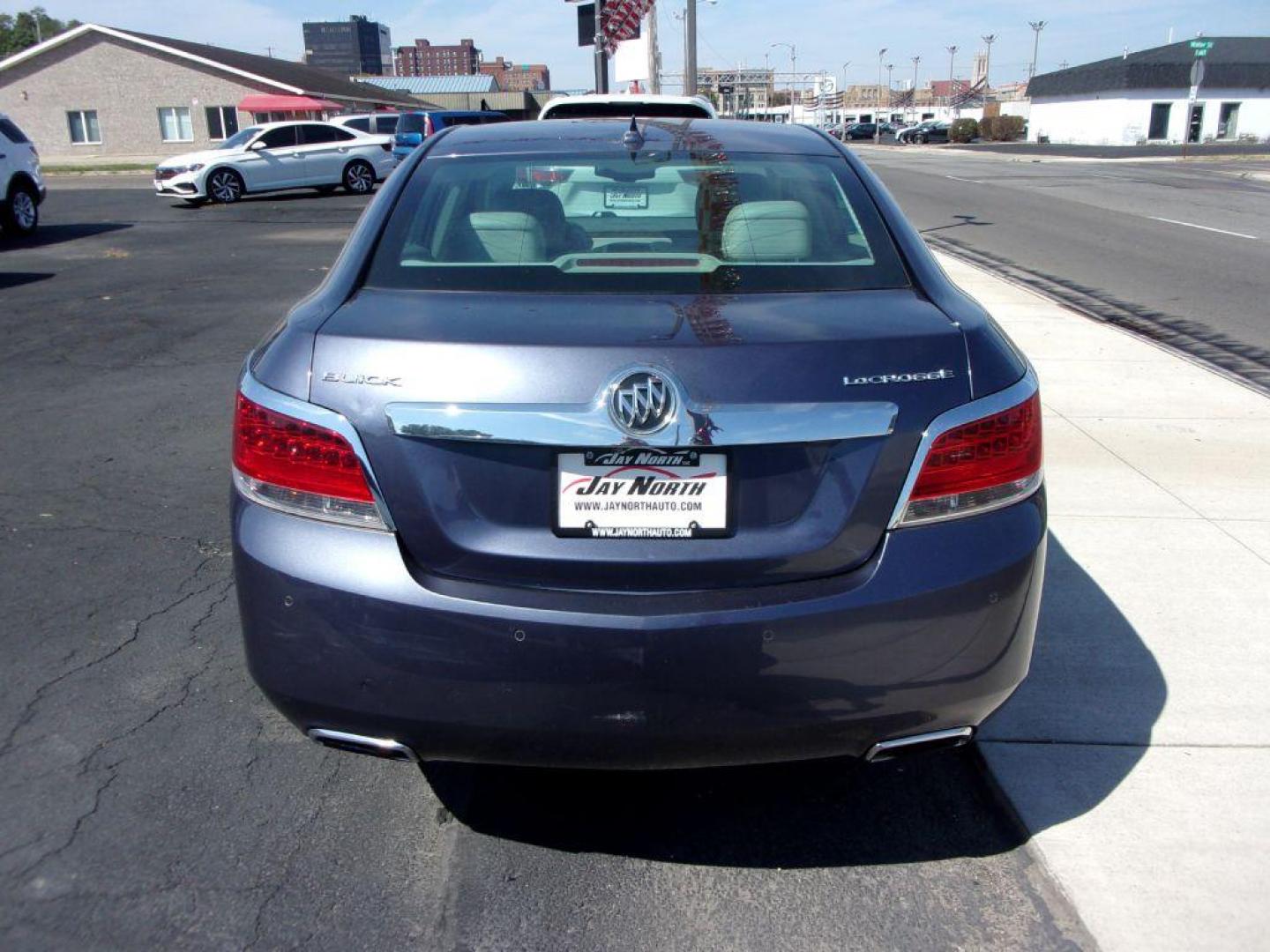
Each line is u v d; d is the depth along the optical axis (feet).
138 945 8.16
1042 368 25.80
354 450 7.83
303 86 152.56
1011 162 126.00
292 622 7.99
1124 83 181.16
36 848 9.19
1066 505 17.16
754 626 7.63
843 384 7.75
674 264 9.29
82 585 14.26
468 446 7.75
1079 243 50.31
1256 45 191.52
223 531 16.20
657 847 9.40
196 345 28.78
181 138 152.35
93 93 151.64
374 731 8.07
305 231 58.44
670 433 7.57
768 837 9.53
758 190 10.48
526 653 7.66
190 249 50.08
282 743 10.83
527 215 10.05
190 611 13.58
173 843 9.31
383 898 8.72
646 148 11.09
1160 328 30.99
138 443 20.31
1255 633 12.98
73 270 43.27
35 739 10.79
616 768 8.06
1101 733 10.93
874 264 9.46
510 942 8.28
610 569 7.77
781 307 8.47
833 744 8.04
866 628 7.75
